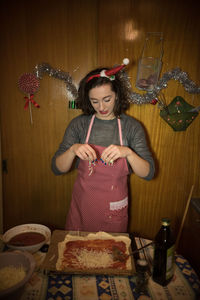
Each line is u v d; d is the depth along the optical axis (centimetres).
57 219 239
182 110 208
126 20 195
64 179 229
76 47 201
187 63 202
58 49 201
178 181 229
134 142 165
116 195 160
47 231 127
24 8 191
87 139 166
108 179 159
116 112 163
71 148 149
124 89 167
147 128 217
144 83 196
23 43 197
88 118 169
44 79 206
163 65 202
